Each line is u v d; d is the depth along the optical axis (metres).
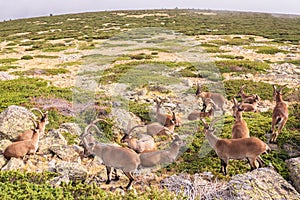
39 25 70.56
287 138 10.33
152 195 6.33
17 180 6.59
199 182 7.43
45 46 39.03
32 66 26.41
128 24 59.94
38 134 8.88
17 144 8.55
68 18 83.56
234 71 21.64
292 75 20.78
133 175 7.96
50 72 22.88
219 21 69.25
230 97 15.81
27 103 14.20
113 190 7.56
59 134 9.85
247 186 6.60
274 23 66.94
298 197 6.43
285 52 29.89
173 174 8.36
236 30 50.91
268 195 6.40
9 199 5.77
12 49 38.19
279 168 8.48
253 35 45.50
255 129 11.03
